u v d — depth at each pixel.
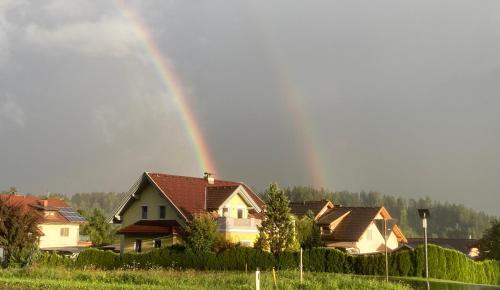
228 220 47.69
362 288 25.39
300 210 67.75
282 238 43.59
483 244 61.78
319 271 41.78
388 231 28.12
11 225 40.12
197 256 42.47
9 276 31.70
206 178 56.88
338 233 62.81
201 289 24.56
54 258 44.81
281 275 29.41
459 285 35.53
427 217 30.58
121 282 28.28
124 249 50.25
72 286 26.17
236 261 42.22
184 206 49.38
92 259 45.66
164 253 43.41
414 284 33.72
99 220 87.25
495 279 45.66
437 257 41.88
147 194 52.19
